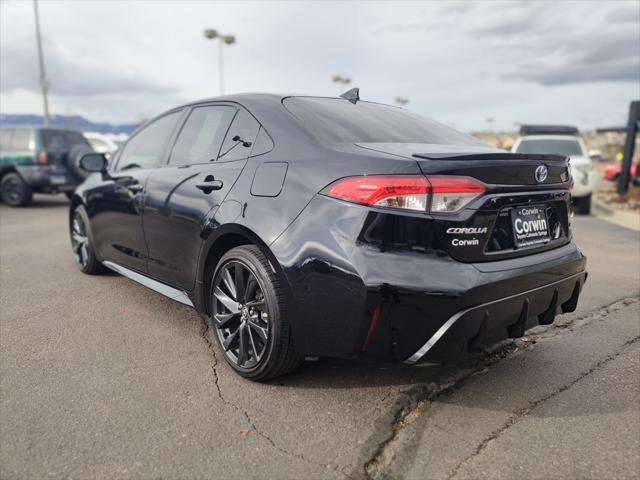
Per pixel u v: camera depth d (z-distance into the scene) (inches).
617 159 764.0
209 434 88.0
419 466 79.7
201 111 140.1
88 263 186.2
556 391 104.7
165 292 137.4
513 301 94.3
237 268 108.6
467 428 90.8
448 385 107.5
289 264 95.3
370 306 86.8
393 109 137.8
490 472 77.9
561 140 452.1
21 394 100.3
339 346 92.7
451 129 135.8
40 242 257.1
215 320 116.4
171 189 132.1
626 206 468.8
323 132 106.3
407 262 86.4
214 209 114.9
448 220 87.4
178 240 128.6
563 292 108.5
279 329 99.6
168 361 117.0
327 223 92.2
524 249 100.7
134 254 153.1
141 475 76.8
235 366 109.8
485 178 91.7
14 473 76.7
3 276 187.6
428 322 86.6
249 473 77.7
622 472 77.7
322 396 102.0
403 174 87.1
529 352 124.8
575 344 129.7
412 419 94.1
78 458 80.6
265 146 111.8
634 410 96.7
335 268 89.7
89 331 134.3
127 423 90.8
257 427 90.6
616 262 228.1
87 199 180.5
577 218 412.8
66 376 108.4
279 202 100.8
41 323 139.5
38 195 539.8
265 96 124.4
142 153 160.1
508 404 99.4
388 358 90.5
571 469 78.5
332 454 82.9
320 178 96.3
